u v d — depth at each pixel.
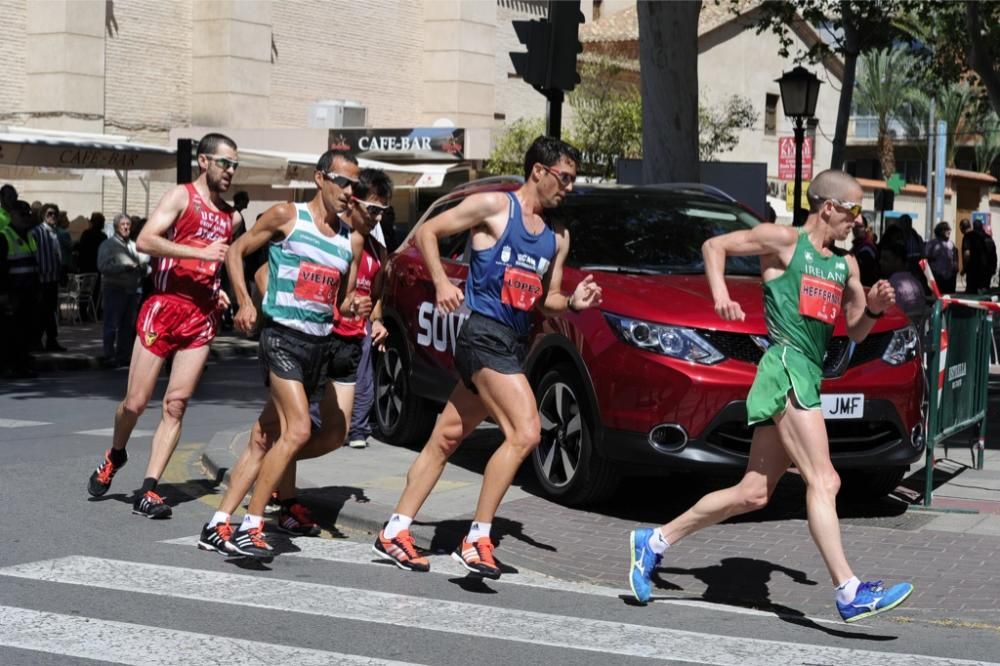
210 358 28.53
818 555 10.39
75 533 10.69
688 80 20.45
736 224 13.41
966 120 89.19
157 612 8.41
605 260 12.48
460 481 12.90
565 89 15.91
